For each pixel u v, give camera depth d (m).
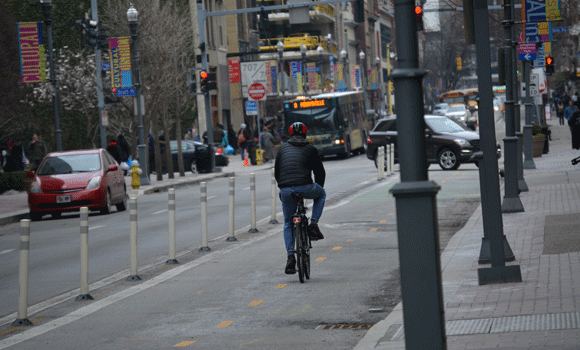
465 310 13.98
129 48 59.62
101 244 28.80
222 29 115.31
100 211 42.16
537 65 59.66
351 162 76.38
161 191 56.88
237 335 13.91
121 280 20.77
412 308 7.66
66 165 42.06
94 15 65.88
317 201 19.59
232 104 117.50
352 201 38.75
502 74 28.14
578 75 129.88
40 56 50.66
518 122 36.22
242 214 36.72
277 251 23.97
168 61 69.38
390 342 12.24
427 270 7.63
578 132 66.50
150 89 65.81
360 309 15.66
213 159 70.62
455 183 44.38
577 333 11.42
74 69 96.38
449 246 22.25
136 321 15.48
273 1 143.12
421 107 7.84
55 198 40.50
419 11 47.00
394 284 17.98
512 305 13.93
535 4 38.00
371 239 25.64
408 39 7.86
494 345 11.25
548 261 18.02
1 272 23.73
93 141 94.00
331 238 26.33
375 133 59.12
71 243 29.94
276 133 94.00
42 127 98.50
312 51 135.62
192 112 102.06
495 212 16.50
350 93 89.19
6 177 59.78
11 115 98.56
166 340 13.80
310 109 82.75
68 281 21.34
